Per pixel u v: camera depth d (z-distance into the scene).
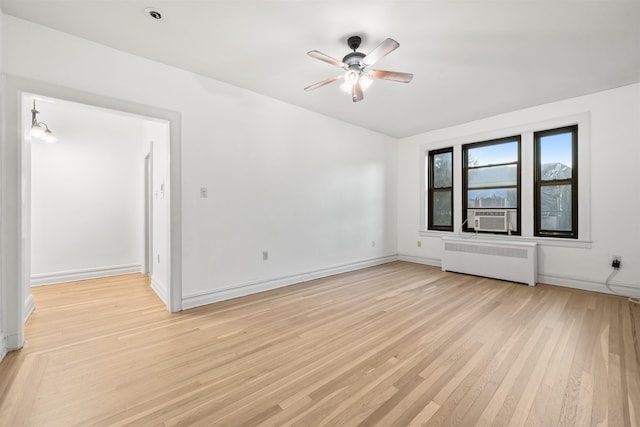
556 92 3.54
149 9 2.05
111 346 2.15
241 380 1.74
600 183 3.54
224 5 2.01
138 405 1.51
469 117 4.49
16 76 2.10
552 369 1.84
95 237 4.30
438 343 2.21
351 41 2.41
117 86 2.57
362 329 2.46
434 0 1.97
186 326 2.53
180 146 2.93
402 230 5.73
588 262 3.63
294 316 2.76
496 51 2.62
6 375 1.77
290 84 3.32
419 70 2.97
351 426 1.36
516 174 4.32
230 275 3.31
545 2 1.99
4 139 2.04
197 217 3.05
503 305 3.06
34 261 3.84
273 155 3.73
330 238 4.47
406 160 5.67
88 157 4.25
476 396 1.58
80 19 2.16
